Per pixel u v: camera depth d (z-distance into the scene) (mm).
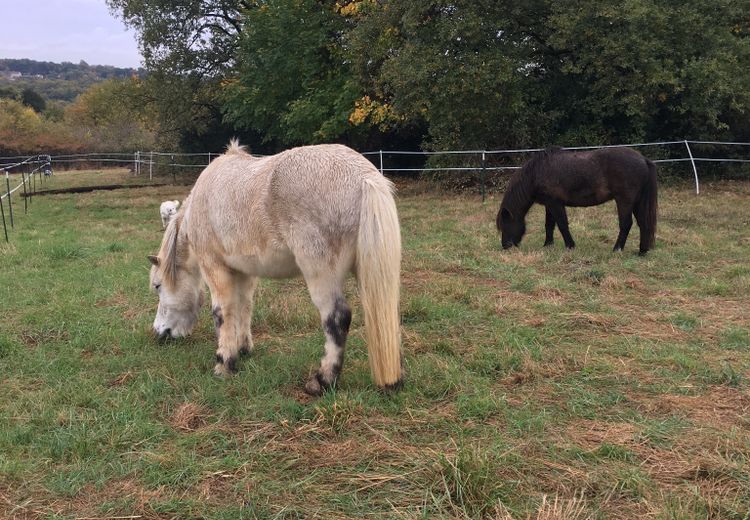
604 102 16203
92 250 9852
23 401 4129
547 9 15859
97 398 4137
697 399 3881
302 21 20375
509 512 2713
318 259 3768
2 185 24500
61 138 44281
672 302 6117
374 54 17141
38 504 2947
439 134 16875
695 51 15422
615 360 4586
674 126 17656
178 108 26672
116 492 3037
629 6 14164
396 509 2773
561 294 6480
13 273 8117
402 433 3531
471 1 15047
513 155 17344
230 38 26438
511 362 4578
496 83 14742
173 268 5055
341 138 22938
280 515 2771
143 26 25328
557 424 3596
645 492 2836
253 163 4246
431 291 6672
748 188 15539
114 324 5891
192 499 2920
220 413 3869
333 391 3971
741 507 2703
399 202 15523
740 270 7117
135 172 30109
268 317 5949
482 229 10781
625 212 8102
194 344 5340
